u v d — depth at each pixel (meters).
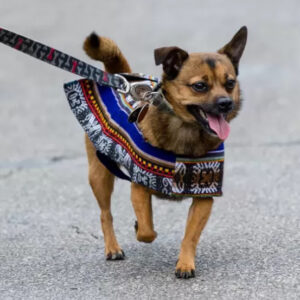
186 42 23.89
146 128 7.89
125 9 31.41
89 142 9.03
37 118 16.92
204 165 7.79
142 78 8.73
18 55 24.88
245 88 18.95
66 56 8.15
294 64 21.28
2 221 10.28
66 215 10.52
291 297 7.21
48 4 33.41
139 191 8.12
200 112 7.78
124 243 9.30
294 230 9.40
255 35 25.06
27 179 12.45
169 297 7.38
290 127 15.32
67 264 8.53
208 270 8.12
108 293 7.56
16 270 8.34
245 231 9.46
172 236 9.48
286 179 11.84
